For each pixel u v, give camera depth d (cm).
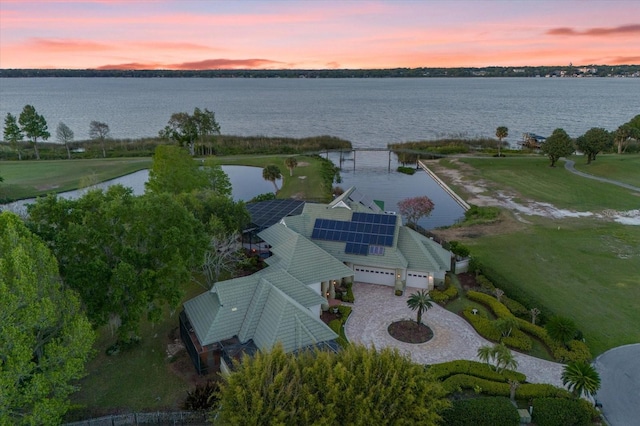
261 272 3638
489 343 3212
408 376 2080
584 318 3544
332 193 8219
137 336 2931
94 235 2684
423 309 3378
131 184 8800
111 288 2641
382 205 6931
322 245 4247
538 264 4644
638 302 3797
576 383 2462
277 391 1981
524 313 3559
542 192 7725
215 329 2866
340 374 2031
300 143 13462
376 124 19412
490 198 7512
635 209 6600
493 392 2645
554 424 2348
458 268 4391
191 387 2727
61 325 2272
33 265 2123
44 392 2020
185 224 3088
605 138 9362
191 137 11950
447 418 2323
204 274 4072
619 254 4881
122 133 17000
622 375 2867
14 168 9788
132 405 2567
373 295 3931
